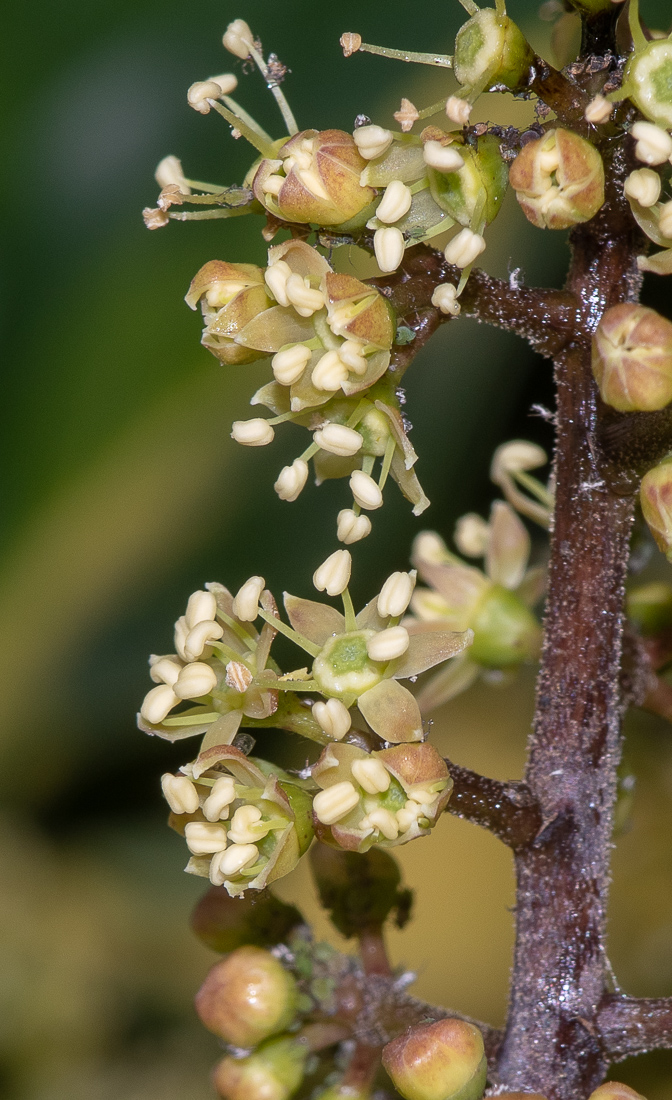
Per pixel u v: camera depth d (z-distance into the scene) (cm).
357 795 13
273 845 13
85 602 17
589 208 13
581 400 14
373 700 14
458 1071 13
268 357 14
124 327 16
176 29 17
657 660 15
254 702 14
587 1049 14
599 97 13
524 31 16
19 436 16
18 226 17
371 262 16
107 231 17
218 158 17
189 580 17
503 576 16
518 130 13
